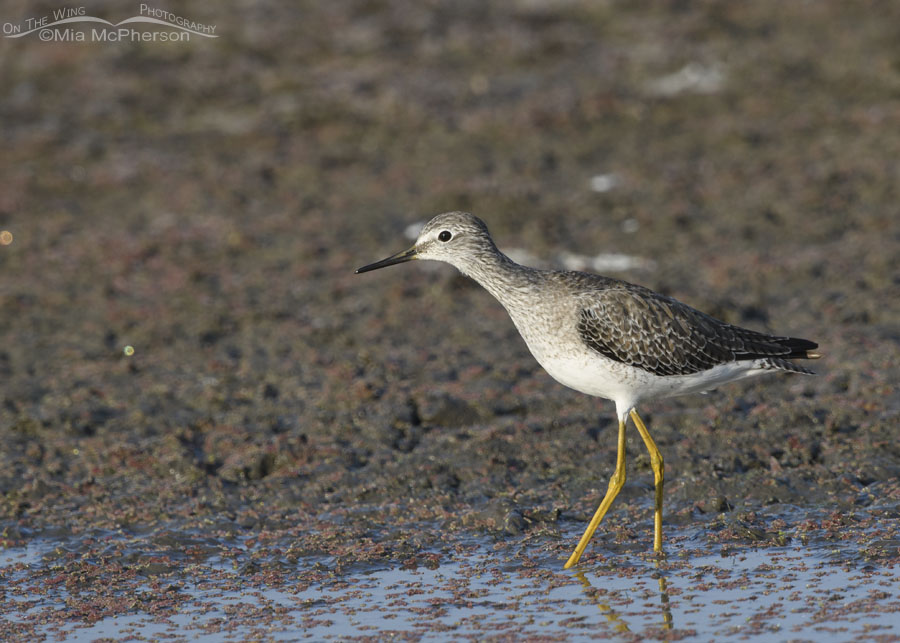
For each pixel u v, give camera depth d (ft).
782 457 40.57
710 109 85.76
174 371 52.31
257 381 50.60
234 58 100.83
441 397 46.80
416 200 73.77
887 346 48.98
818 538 35.01
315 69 98.22
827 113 82.43
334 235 69.36
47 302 61.41
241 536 37.76
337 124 88.63
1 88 97.04
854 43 94.02
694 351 35.58
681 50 95.81
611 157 78.95
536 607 31.96
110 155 84.94
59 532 38.34
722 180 72.84
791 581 32.58
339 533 37.17
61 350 55.11
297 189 78.07
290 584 34.14
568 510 38.32
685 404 45.57
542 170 77.51
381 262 38.68
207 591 33.86
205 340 55.93
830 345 49.93
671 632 30.09
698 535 35.91
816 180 71.15
